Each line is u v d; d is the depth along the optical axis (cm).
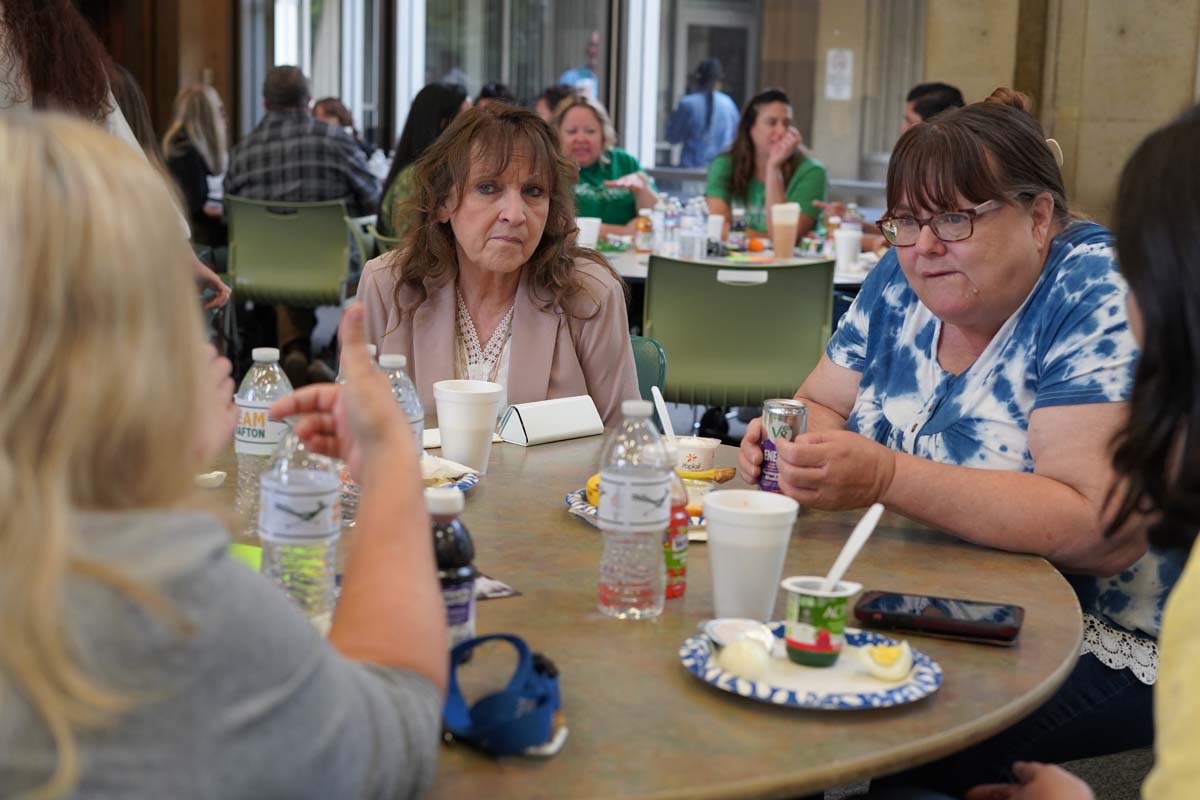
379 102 984
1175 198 104
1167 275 104
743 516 134
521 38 895
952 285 181
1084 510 164
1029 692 121
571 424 224
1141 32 579
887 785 175
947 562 161
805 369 416
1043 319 181
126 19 1034
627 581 137
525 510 178
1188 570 93
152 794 75
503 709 106
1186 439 106
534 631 133
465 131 233
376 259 249
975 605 140
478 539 164
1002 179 176
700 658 122
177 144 680
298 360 631
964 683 123
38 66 251
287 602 85
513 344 242
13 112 83
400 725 89
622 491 135
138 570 76
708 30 783
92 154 79
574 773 101
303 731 81
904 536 172
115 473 78
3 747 73
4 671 74
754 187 577
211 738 77
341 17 995
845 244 487
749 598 137
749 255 512
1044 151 181
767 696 114
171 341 80
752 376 419
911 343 203
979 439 188
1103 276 175
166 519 80
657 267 414
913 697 115
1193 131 105
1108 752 178
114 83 278
